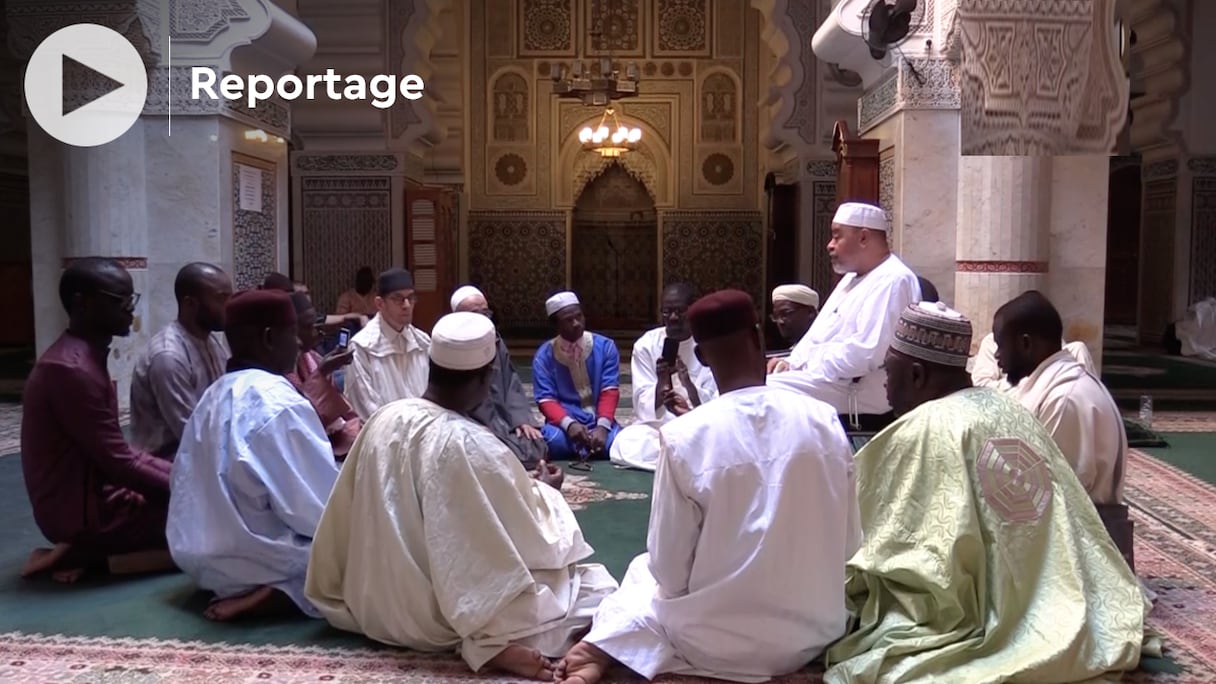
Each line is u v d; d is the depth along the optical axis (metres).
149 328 4.67
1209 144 7.95
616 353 3.86
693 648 1.79
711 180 10.27
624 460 3.61
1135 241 11.32
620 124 10.20
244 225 4.90
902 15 4.09
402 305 3.36
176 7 4.56
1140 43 8.18
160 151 4.61
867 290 2.93
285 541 2.11
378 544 1.91
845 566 1.82
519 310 10.39
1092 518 1.83
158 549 2.45
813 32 7.39
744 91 10.18
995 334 2.25
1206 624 2.10
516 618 1.86
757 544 1.71
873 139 4.77
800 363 3.05
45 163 4.87
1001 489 1.79
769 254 9.14
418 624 1.90
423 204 7.11
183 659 1.91
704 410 1.78
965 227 4.30
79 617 2.13
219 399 2.15
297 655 1.93
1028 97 3.86
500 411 3.44
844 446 1.77
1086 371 2.18
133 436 2.54
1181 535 2.81
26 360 7.49
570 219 10.34
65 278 2.32
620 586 2.07
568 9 10.20
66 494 2.34
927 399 1.95
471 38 10.20
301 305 3.17
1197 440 4.27
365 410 3.30
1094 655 1.70
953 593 1.75
